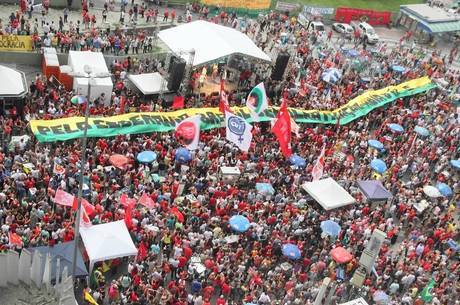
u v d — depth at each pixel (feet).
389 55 239.91
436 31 260.62
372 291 119.65
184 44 178.09
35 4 200.64
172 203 130.52
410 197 149.59
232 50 178.09
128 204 117.08
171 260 113.70
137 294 107.24
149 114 153.58
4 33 179.01
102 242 108.99
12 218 111.14
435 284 126.31
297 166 150.82
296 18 252.01
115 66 176.14
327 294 118.32
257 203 131.85
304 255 126.72
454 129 186.50
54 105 151.74
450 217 146.30
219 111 162.81
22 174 120.98
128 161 135.23
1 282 88.12
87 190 124.26
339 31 254.06
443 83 215.31
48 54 168.76
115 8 217.36
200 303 107.24
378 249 117.19
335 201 139.23
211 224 125.08
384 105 195.62
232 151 151.23
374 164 156.25
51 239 108.68
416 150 170.50
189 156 141.90
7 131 137.18
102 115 152.15
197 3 233.96
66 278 88.84
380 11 269.44
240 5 242.58
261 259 120.57
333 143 165.89
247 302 109.81
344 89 198.18
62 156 132.77
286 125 142.00
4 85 146.10
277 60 187.83
